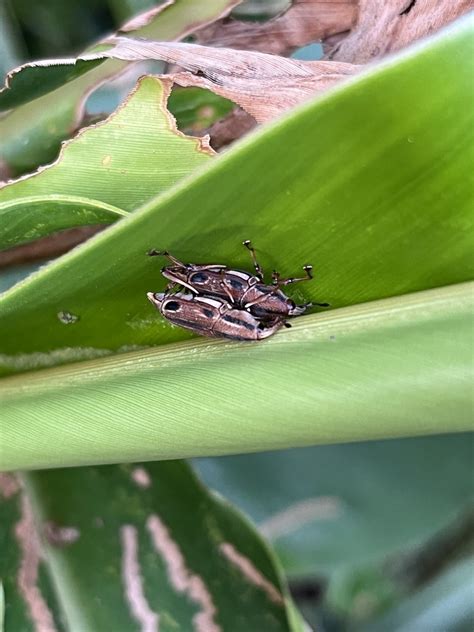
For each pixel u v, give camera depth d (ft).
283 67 0.21
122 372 0.21
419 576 0.50
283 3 0.26
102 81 0.27
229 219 0.19
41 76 0.23
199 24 0.26
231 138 0.27
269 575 0.29
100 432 0.21
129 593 0.29
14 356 0.23
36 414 0.21
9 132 0.27
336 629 0.49
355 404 0.18
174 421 0.20
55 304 0.21
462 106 0.16
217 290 0.20
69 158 0.21
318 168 0.17
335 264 0.19
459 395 0.17
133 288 0.21
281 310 0.19
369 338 0.18
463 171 0.17
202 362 0.20
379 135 0.17
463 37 0.15
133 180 0.22
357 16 0.25
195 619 0.29
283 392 0.19
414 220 0.18
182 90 0.25
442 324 0.18
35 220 0.23
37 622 0.29
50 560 0.29
